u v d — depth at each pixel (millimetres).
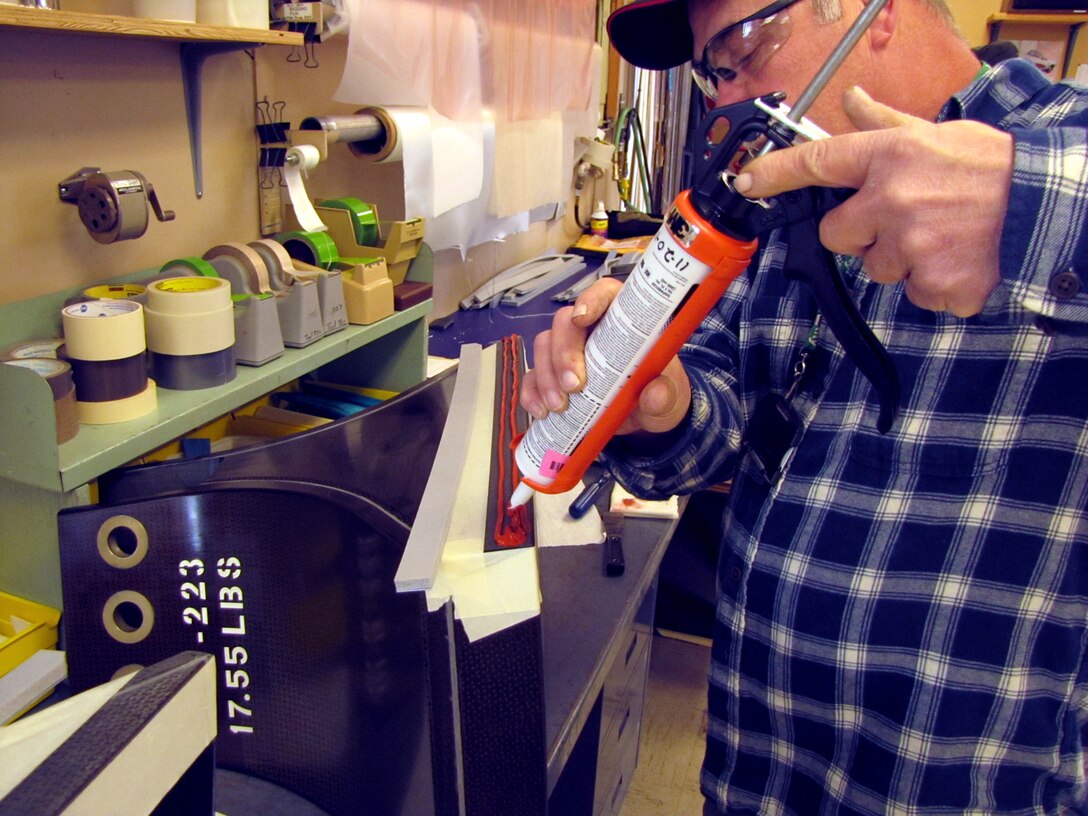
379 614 597
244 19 1037
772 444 856
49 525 837
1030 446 711
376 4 1293
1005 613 731
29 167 990
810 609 812
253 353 1059
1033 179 436
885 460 763
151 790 355
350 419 862
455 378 1008
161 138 1165
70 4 979
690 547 2102
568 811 1188
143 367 901
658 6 800
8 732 344
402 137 1394
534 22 1932
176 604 662
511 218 2139
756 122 531
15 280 998
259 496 641
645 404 654
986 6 3773
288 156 1225
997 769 765
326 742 652
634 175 3596
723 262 561
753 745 913
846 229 487
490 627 561
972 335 720
